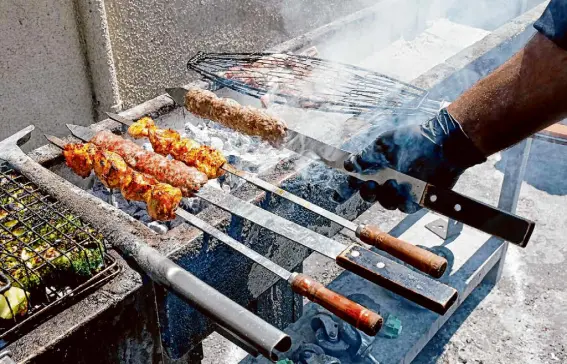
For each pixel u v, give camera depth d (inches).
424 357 126.8
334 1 204.1
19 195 84.0
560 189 175.8
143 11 142.1
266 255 94.0
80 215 80.8
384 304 126.1
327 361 110.2
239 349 129.3
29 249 70.9
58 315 67.1
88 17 132.3
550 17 56.4
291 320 125.3
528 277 147.4
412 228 146.6
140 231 79.7
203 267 82.5
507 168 132.0
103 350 70.8
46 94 137.0
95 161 89.4
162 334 82.0
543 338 131.1
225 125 102.9
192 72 163.0
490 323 135.0
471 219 66.0
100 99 146.0
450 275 130.6
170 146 95.4
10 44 125.6
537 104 59.3
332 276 145.3
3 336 63.2
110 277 71.6
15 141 97.8
